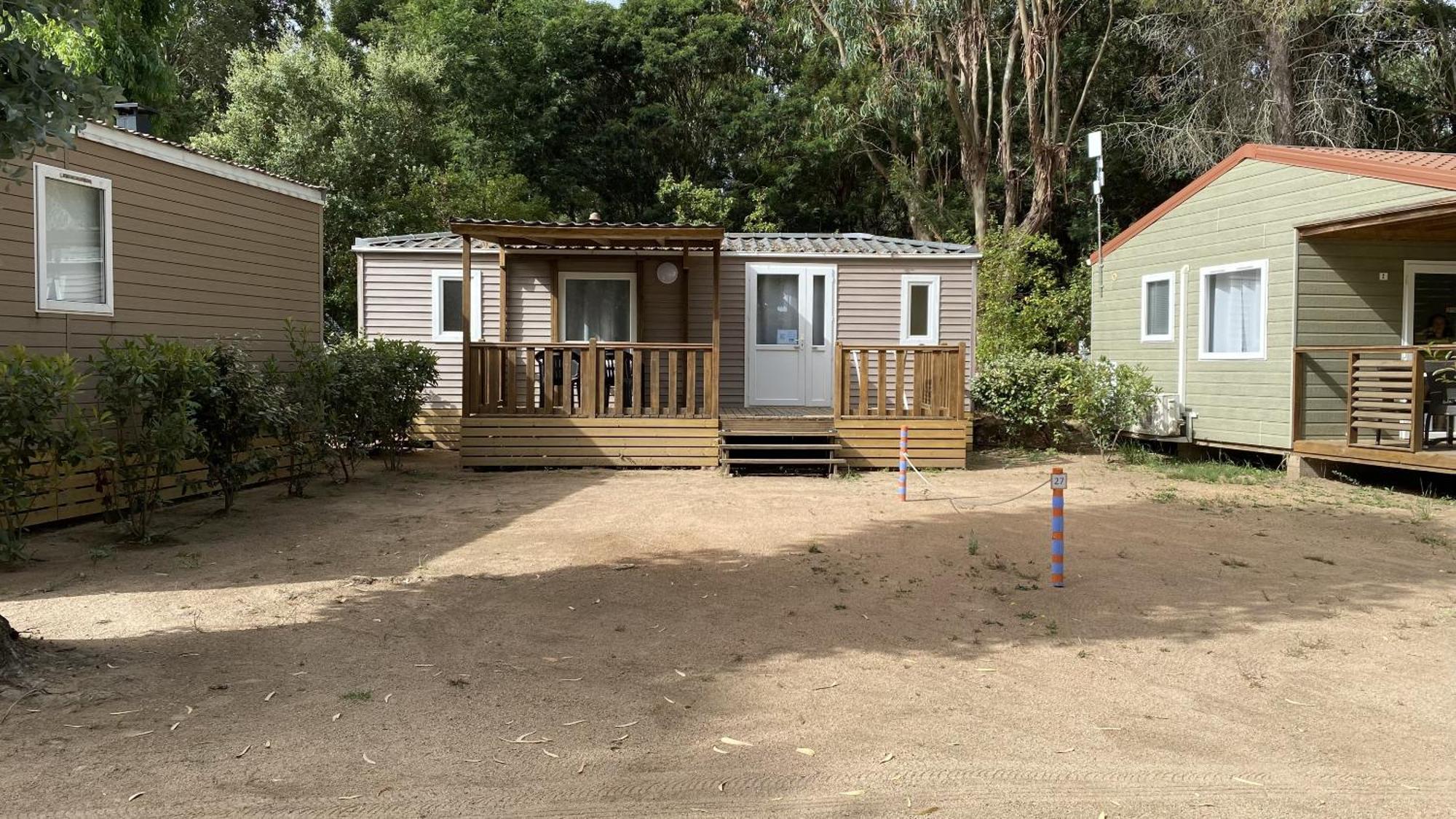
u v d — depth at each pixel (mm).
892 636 5469
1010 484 11445
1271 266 12195
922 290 14812
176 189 9383
